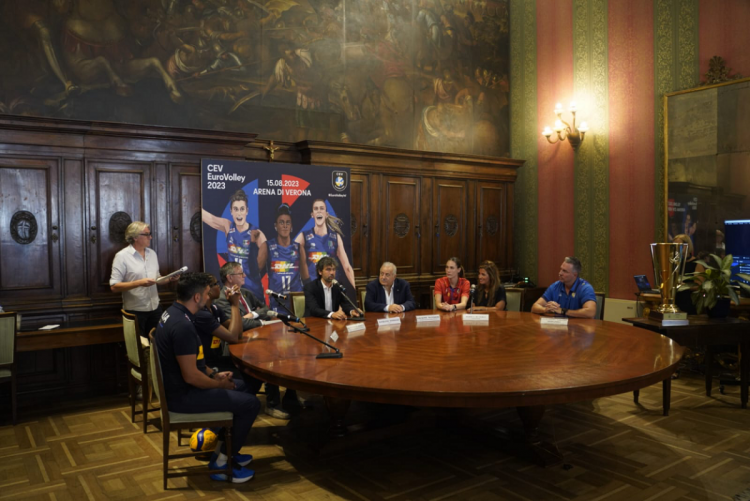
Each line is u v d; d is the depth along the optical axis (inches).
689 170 244.1
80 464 135.9
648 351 128.3
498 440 140.6
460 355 125.5
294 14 256.4
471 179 300.8
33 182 190.7
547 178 306.3
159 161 212.1
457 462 133.7
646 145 261.1
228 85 239.0
